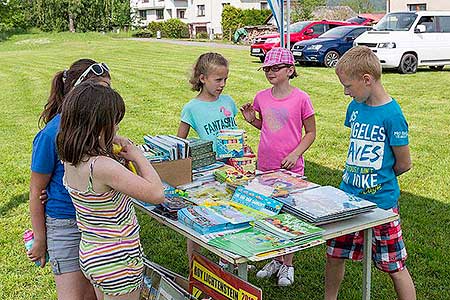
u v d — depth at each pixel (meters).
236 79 13.20
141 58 20.03
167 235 4.57
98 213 2.28
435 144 7.18
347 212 2.55
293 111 3.59
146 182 2.28
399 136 2.80
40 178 2.52
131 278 2.34
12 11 40.25
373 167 2.88
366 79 2.80
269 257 2.20
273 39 16.30
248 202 2.77
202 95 3.72
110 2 45.47
